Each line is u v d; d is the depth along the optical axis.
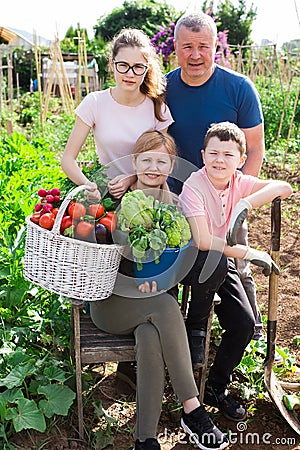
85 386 3.46
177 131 3.86
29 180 5.98
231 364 3.44
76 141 3.61
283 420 3.48
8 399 3.14
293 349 4.27
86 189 3.06
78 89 14.07
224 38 12.34
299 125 12.48
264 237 6.50
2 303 3.92
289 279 5.47
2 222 4.67
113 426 3.37
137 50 3.37
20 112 17.55
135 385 3.68
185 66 3.72
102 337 3.27
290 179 8.82
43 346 3.83
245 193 3.40
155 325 3.07
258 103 3.86
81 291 3.01
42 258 3.03
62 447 3.17
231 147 3.19
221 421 3.49
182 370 3.04
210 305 3.24
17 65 26.66
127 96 3.50
